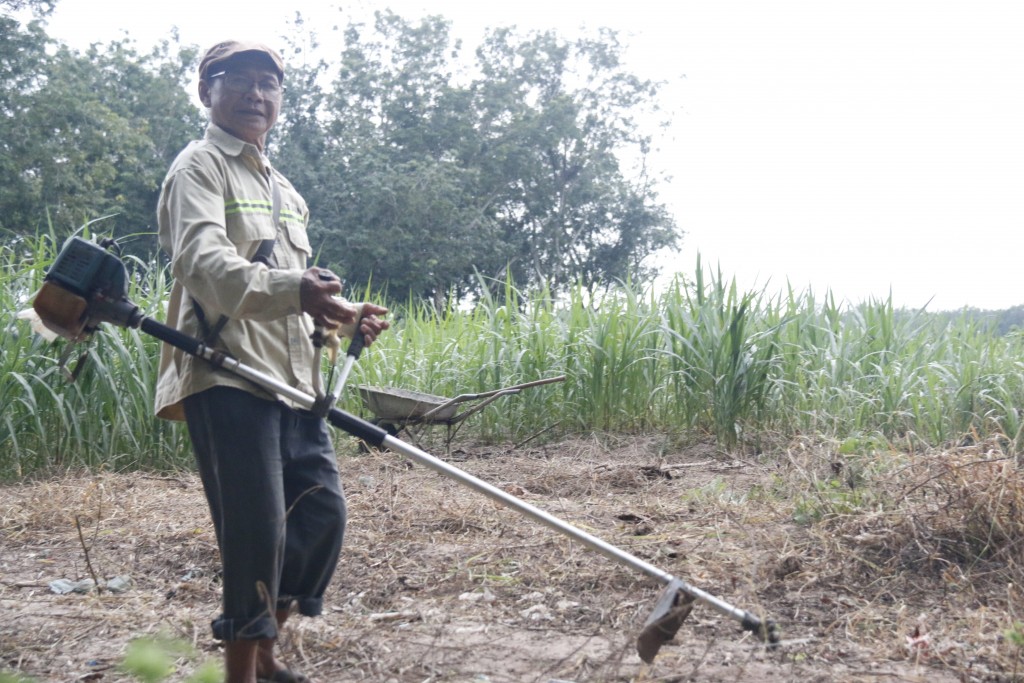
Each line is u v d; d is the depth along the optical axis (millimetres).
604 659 3564
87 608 4227
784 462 6707
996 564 4516
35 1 27094
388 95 36594
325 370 8750
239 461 2896
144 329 2930
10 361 7258
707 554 4723
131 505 6203
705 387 8320
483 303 10156
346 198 31344
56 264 2922
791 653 3623
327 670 3471
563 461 7859
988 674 3391
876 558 4609
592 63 39594
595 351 8898
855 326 9391
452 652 3654
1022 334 9367
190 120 35344
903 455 5574
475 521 5664
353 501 6273
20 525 5816
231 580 2918
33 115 25688
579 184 38438
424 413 8023
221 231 2902
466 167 36344
